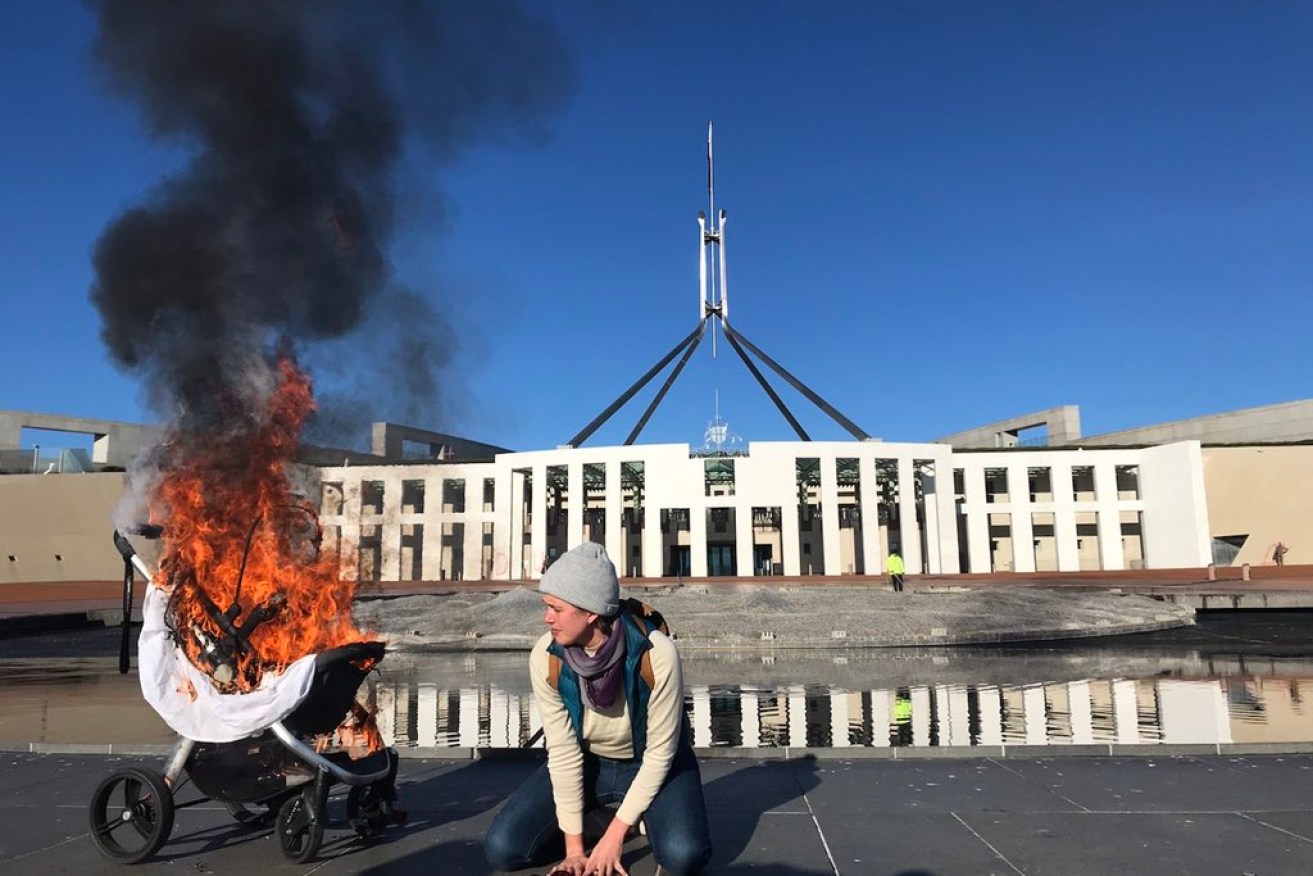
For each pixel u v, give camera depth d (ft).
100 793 12.39
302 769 12.29
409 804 15.49
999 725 29.58
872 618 70.54
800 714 32.40
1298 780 16.42
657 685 10.30
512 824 11.16
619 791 14.39
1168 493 167.12
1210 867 11.72
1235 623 75.15
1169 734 27.37
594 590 9.95
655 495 161.27
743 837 13.33
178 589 12.69
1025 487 172.86
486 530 175.11
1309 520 161.68
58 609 94.38
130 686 39.83
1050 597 84.33
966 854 12.41
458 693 38.37
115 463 198.08
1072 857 12.21
